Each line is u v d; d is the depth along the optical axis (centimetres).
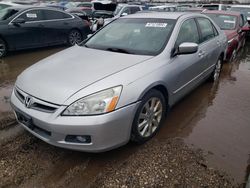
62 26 870
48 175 257
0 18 735
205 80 502
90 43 389
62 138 250
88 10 1683
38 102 258
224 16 806
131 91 266
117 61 305
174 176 257
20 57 741
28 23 774
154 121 318
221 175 260
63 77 274
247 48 969
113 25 412
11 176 254
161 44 340
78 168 268
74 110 244
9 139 314
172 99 346
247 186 236
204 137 330
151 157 286
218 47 499
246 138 330
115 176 257
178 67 341
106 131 249
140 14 426
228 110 412
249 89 509
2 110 391
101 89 252
